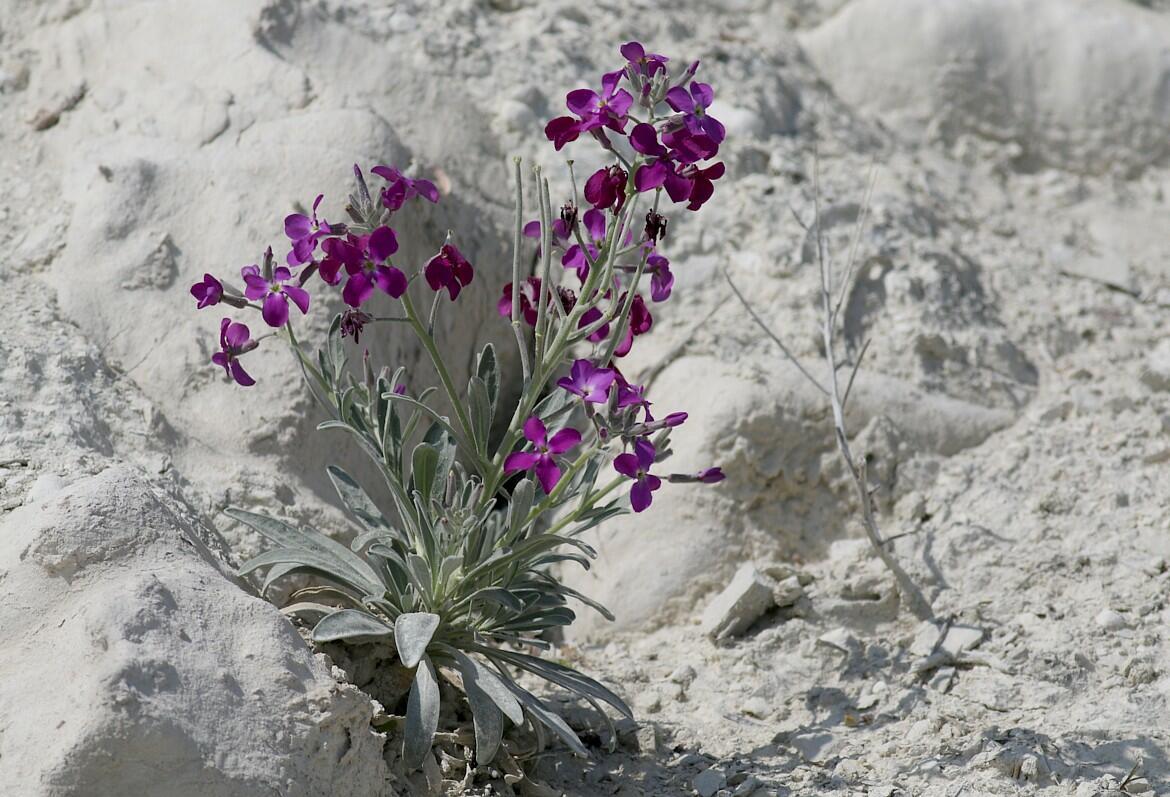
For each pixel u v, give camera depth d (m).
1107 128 8.30
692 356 5.98
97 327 5.16
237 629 3.84
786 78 7.96
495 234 6.33
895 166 7.69
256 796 3.49
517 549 4.11
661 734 4.58
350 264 3.87
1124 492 5.55
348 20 6.93
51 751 3.37
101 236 5.40
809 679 4.92
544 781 4.29
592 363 4.12
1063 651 4.80
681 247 6.45
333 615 4.08
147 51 6.32
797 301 6.24
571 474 4.14
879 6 8.37
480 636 4.45
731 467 5.57
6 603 3.79
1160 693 4.57
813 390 5.77
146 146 5.81
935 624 5.06
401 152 5.99
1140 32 8.41
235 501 4.73
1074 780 4.15
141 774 3.40
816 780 4.28
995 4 8.36
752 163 7.05
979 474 5.72
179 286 5.32
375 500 5.30
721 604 5.17
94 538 3.93
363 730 3.80
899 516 5.62
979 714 4.59
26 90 6.38
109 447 4.68
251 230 5.45
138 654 3.56
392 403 4.34
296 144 5.75
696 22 8.25
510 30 7.46
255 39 6.23
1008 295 6.79
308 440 5.07
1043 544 5.34
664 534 5.47
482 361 4.49
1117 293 7.05
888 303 6.33
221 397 5.03
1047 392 6.22
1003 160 8.20
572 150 6.75
